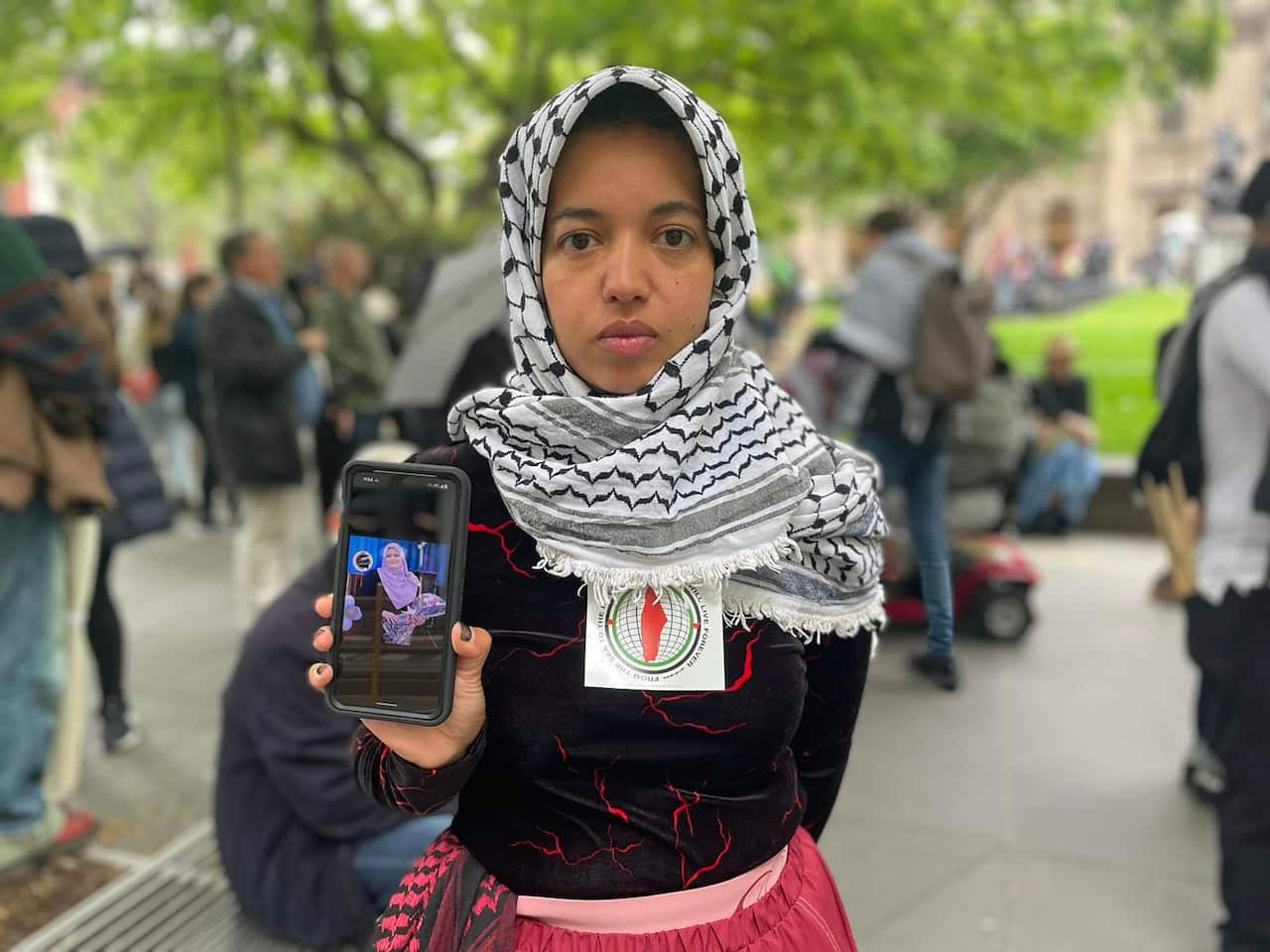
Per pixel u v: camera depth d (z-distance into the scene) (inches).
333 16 350.6
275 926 84.9
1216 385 98.9
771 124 362.6
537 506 39.4
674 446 39.6
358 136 427.5
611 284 40.9
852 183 408.5
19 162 432.8
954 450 177.0
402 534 40.0
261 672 83.3
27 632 106.2
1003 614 177.5
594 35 305.3
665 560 39.3
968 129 645.9
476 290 130.9
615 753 40.2
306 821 82.7
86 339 109.4
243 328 168.9
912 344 155.3
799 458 42.8
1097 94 359.3
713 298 43.8
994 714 146.9
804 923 42.9
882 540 48.5
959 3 309.7
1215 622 94.3
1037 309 717.3
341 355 225.3
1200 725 123.8
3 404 99.8
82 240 121.3
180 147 436.1
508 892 41.3
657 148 41.2
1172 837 116.0
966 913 102.9
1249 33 1342.3
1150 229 1475.1
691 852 40.6
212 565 239.0
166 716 152.0
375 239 377.4
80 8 335.3
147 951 88.8
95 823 114.3
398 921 43.1
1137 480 106.8
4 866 106.1
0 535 104.1
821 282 1485.0
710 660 40.1
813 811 50.9
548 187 42.2
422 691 39.1
